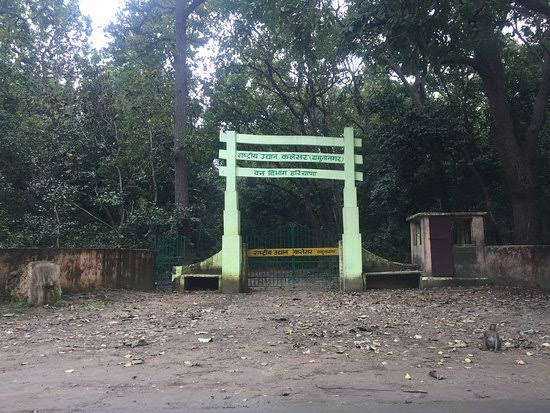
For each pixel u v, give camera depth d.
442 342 7.74
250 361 6.64
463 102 19.72
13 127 19.83
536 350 7.21
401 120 18.81
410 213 21.50
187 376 5.96
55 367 6.44
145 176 20.58
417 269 15.77
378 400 5.02
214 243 25.44
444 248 15.20
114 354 7.13
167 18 23.25
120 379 5.85
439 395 5.18
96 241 18.62
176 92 20.06
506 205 20.53
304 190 29.30
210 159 27.09
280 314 10.57
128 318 10.16
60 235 17.73
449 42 12.63
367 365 6.38
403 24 11.72
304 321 9.63
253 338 8.12
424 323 9.30
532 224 16.05
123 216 20.09
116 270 14.86
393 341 7.82
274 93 28.05
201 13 24.34
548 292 13.45
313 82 26.84
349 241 15.43
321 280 17.69
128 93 21.17
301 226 32.25
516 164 16.05
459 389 5.39
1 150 19.11
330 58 23.83
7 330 8.95
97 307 11.62
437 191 20.44
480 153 19.45
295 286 16.92
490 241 19.67
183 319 10.02
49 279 11.73
